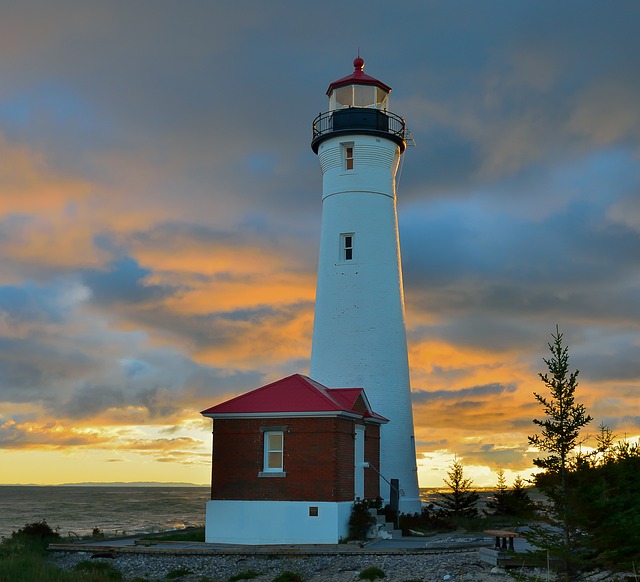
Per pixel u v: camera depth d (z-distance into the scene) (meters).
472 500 43.72
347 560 25.67
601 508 19.75
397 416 38.12
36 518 94.75
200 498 190.50
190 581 24.48
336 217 39.88
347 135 39.97
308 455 29.70
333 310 39.03
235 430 30.72
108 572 25.34
